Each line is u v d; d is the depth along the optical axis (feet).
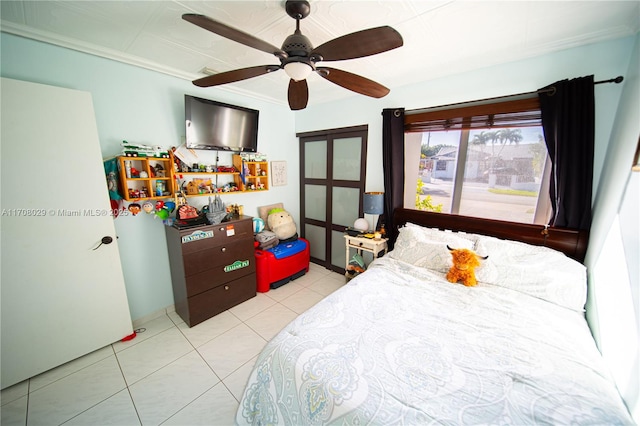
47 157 5.25
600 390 3.09
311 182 11.84
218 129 8.19
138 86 6.81
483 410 2.82
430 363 3.50
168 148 7.54
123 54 6.18
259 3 4.16
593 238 5.24
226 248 8.00
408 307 4.94
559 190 5.71
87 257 5.96
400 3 4.11
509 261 5.84
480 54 5.97
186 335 7.01
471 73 6.88
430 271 6.56
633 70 4.58
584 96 5.28
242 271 8.59
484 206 7.37
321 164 11.35
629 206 4.01
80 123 5.59
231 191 9.03
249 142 9.28
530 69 6.02
